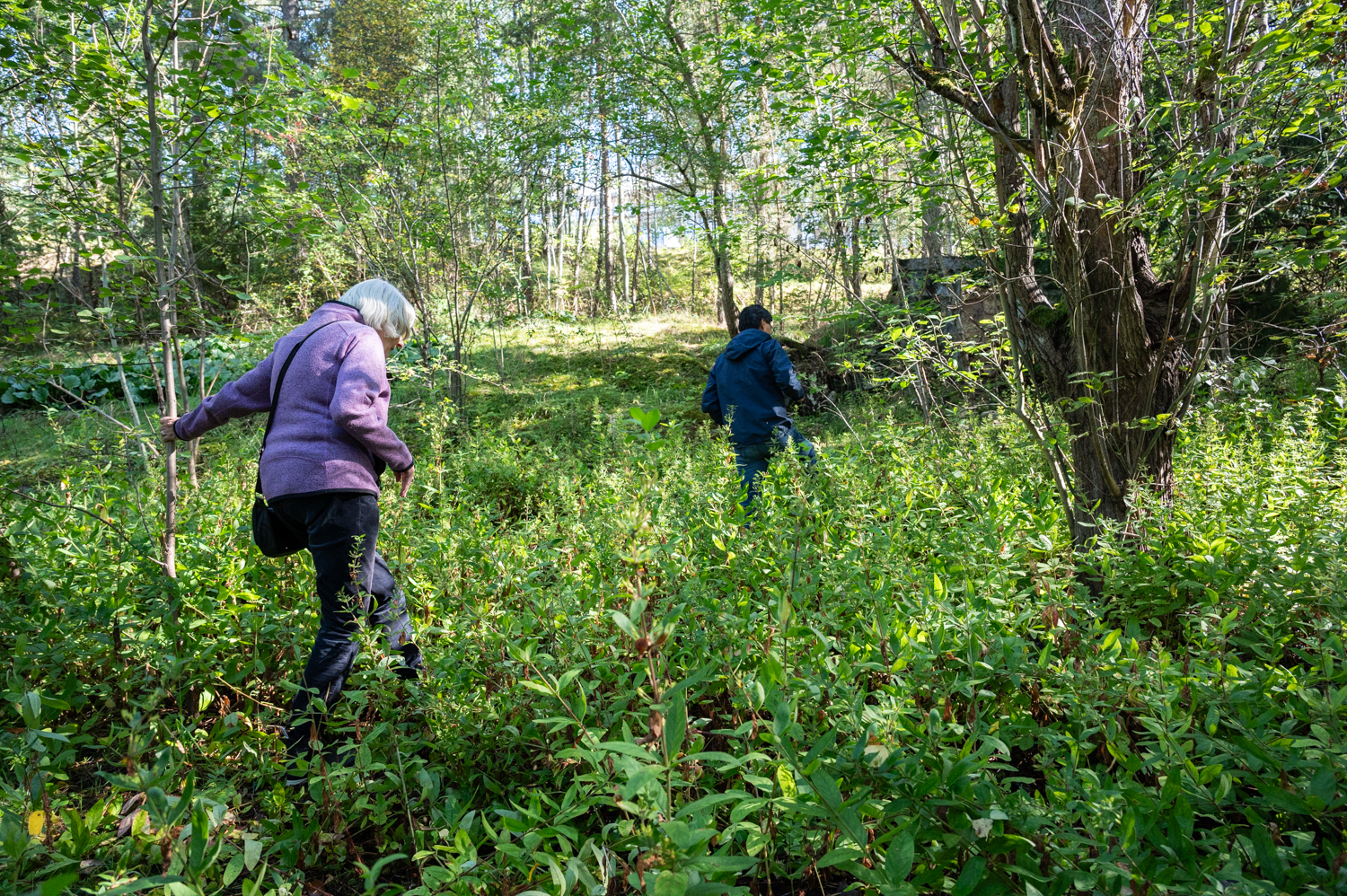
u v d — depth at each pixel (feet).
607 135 37.52
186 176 10.95
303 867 6.51
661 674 5.39
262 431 24.58
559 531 12.21
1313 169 9.90
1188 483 11.35
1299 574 7.64
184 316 10.80
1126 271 9.97
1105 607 8.40
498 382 33.27
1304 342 13.21
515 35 37.09
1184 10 11.44
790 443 13.41
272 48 15.61
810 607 8.36
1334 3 8.38
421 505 12.94
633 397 33.01
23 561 9.80
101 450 14.90
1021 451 14.20
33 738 5.41
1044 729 6.19
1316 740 5.25
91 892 4.96
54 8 9.75
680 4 37.09
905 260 26.27
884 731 5.49
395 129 25.62
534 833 5.01
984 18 10.11
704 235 32.78
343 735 8.18
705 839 3.94
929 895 4.81
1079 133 9.68
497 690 7.90
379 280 9.87
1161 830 4.53
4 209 12.01
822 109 17.60
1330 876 4.02
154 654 8.55
